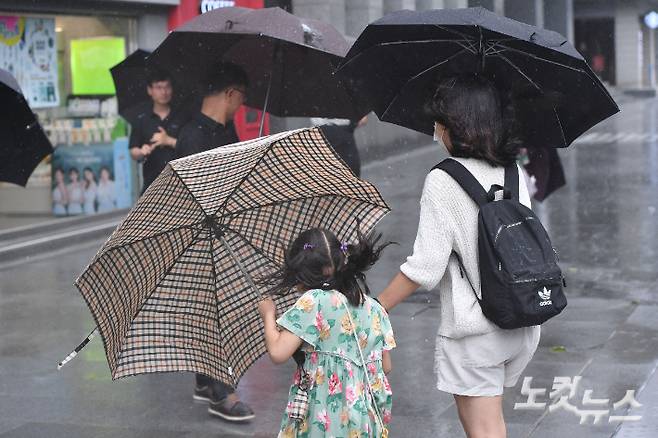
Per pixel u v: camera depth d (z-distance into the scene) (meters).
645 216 30.38
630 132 66.75
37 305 20.52
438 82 9.07
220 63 12.67
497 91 8.64
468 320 8.27
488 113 8.45
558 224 29.39
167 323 8.04
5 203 30.48
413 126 9.84
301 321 7.77
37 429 12.75
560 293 8.17
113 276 7.74
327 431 7.84
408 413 13.08
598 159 49.69
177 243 8.01
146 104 20.22
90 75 30.75
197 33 12.51
